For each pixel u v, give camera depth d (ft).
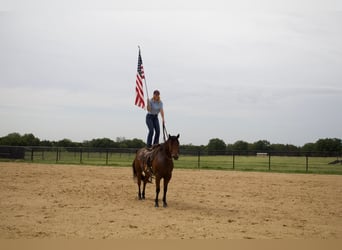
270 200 47.24
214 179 71.72
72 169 88.63
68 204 41.45
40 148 121.39
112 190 54.60
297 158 211.00
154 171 41.37
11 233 28.19
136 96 48.85
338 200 47.88
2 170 80.69
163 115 45.57
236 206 42.50
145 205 42.19
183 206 41.88
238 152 103.19
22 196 46.39
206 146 228.22
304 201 46.78
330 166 121.90
